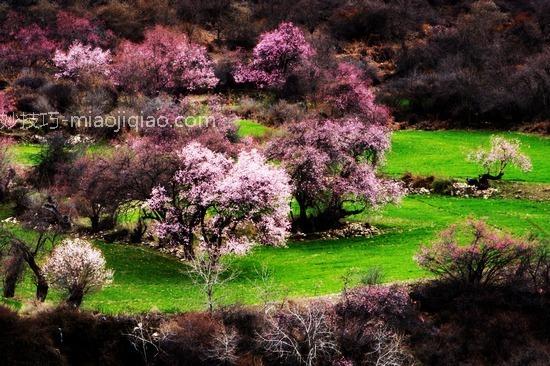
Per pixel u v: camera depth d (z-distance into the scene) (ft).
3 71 461.78
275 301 181.47
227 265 204.85
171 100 401.08
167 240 237.66
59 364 160.04
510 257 194.18
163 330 166.40
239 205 217.56
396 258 220.84
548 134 402.52
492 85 451.53
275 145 266.36
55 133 317.83
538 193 295.07
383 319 174.40
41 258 211.61
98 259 183.83
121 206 249.96
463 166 335.88
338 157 261.44
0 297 184.34
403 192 271.28
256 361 161.79
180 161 231.50
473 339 176.76
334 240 247.09
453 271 197.16
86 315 169.78
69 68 442.91
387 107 446.60
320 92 424.46
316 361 161.58
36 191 276.21
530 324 181.68
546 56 460.14
